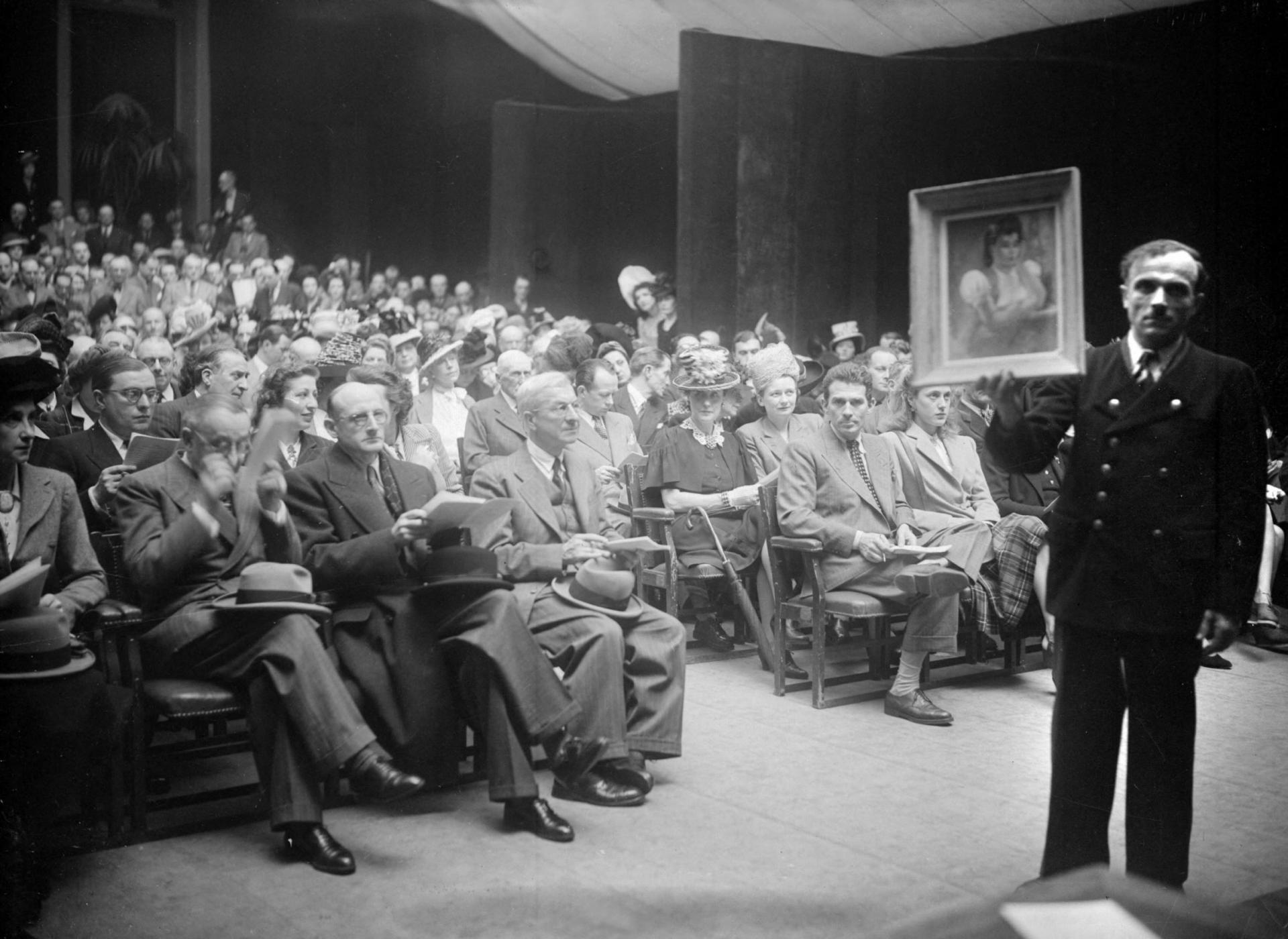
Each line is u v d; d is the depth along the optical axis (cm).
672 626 407
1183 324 282
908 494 546
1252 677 567
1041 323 273
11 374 341
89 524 426
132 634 347
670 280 1574
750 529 585
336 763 328
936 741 458
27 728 311
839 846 347
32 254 1677
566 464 450
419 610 383
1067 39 1239
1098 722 291
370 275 2084
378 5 2027
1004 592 544
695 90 1237
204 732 434
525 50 1944
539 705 361
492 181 1998
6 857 295
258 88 2012
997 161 1294
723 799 390
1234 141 1130
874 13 1283
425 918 294
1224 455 278
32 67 1809
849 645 530
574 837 352
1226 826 371
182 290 1584
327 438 546
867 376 533
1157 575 279
